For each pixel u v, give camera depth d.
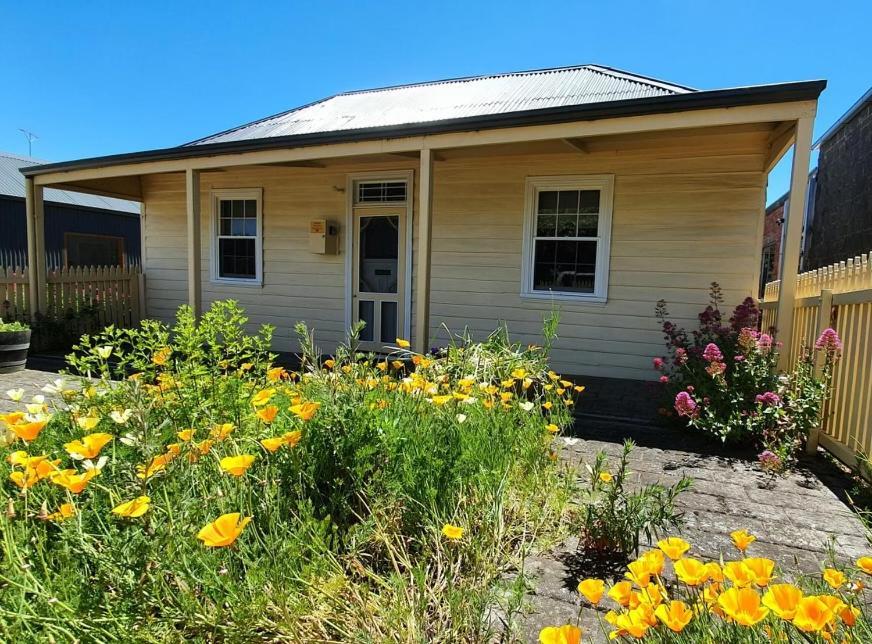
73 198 16.98
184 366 2.66
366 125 7.34
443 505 1.95
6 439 1.82
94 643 1.20
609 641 1.37
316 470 1.92
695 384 4.17
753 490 3.01
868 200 8.50
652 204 6.23
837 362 3.53
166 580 1.38
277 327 8.33
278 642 1.39
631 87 6.94
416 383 2.80
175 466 1.73
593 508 2.13
